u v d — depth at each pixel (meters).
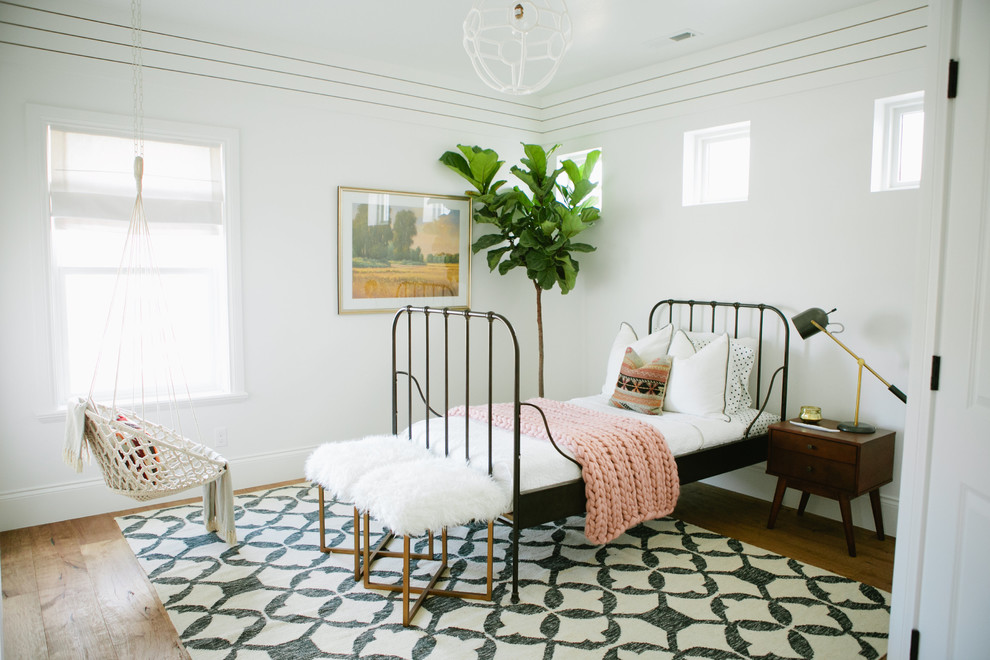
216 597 2.54
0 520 3.15
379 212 4.20
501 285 4.87
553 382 5.00
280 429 3.93
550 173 4.96
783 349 3.58
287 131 3.83
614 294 4.50
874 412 3.24
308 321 3.98
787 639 2.26
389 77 4.16
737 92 3.70
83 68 3.21
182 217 3.55
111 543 3.04
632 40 3.65
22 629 2.32
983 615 1.58
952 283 1.70
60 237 3.31
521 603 2.50
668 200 4.12
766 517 3.44
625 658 2.14
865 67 3.18
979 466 1.60
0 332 3.10
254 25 3.48
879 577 2.73
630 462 2.85
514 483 2.51
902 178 3.21
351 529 3.20
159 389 3.62
